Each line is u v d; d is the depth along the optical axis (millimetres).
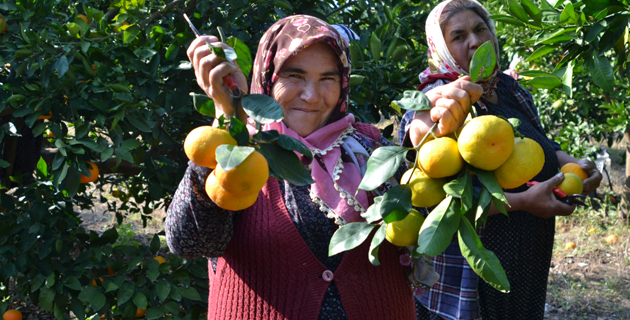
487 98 2180
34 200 2740
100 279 2734
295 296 1309
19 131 2979
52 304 2625
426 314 2203
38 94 2447
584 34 1570
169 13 2809
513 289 2096
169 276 2662
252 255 1324
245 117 1037
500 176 987
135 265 2652
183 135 3037
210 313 1447
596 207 6398
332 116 1485
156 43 2641
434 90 1072
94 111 2514
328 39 1353
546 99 5863
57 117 2471
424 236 944
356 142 1462
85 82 2486
